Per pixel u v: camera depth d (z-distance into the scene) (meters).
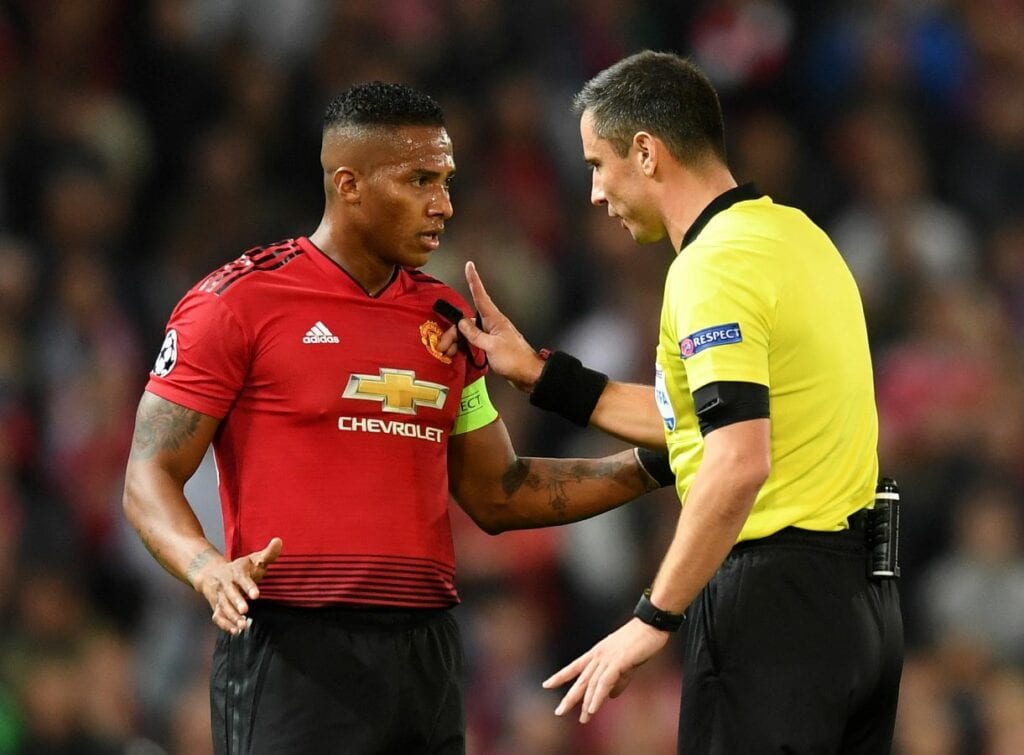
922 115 44.12
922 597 34.03
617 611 32.94
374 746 15.89
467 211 39.06
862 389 15.83
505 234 39.19
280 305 16.05
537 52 42.62
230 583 14.77
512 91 41.41
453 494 17.81
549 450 34.84
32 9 39.81
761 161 41.84
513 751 30.97
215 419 15.99
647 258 39.31
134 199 38.91
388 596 16.02
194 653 31.38
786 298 15.36
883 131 42.81
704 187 16.03
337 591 15.86
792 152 42.53
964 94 45.00
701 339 15.02
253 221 37.94
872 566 15.69
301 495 15.90
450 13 42.03
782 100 43.78
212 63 40.50
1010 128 44.75
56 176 37.41
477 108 41.31
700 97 16.09
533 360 17.66
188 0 41.28
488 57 41.91
